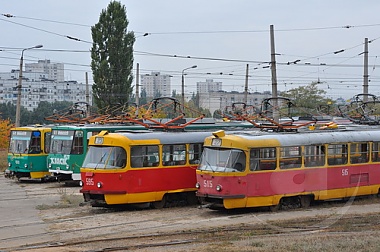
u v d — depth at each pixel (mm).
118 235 16016
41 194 26609
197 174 20469
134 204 21922
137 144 21031
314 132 22375
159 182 21516
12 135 32562
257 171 19969
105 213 20484
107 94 45500
